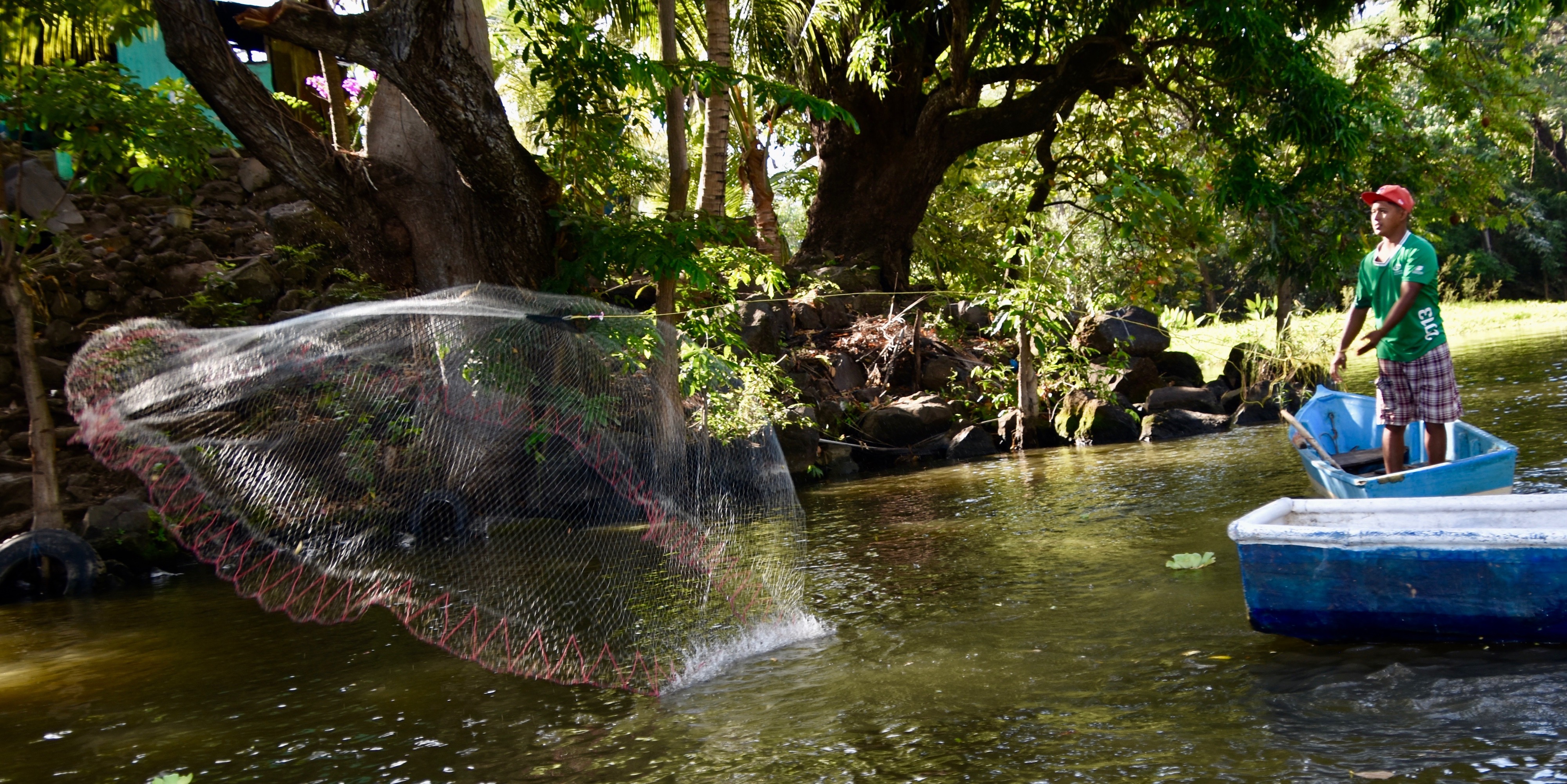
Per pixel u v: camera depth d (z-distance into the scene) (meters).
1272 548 3.99
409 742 3.88
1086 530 6.75
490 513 3.75
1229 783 2.92
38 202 11.68
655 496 4.06
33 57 8.24
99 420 3.48
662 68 8.53
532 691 4.36
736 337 9.58
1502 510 4.16
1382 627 3.92
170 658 5.48
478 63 8.33
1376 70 17.19
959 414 13.19
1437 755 2.96
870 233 16.61
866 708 3.80
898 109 16.11
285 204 12.96
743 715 3.83
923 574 5.93
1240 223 17.88
